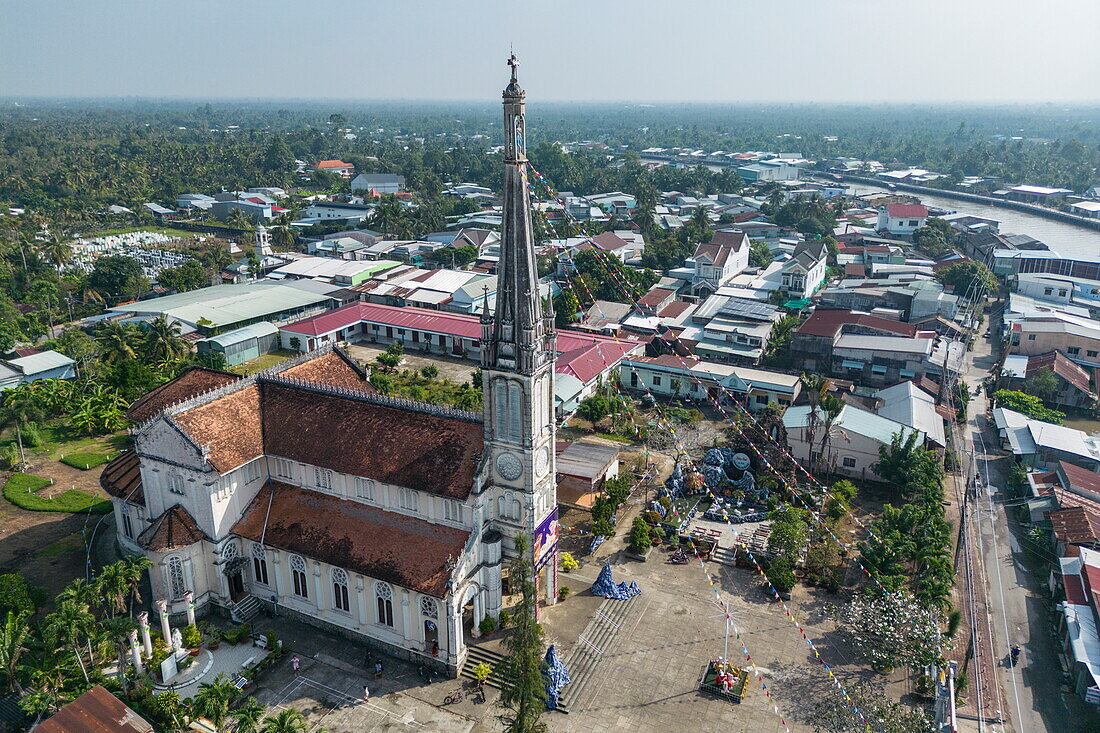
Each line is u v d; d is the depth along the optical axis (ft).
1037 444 366.02
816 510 326.44
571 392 426.10
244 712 194.18
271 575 267.18
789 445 373.40
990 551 307.99
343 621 258.57
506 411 239.71
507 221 226.17
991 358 528.63
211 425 264.11
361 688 236.22
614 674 241.35
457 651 238.48
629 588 280.31
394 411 265.75
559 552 302.86
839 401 336.70
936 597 250.98
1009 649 254.06
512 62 216.33
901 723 207.31
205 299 604.90
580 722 222.28
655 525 318.86
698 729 219.61
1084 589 256.32
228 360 523.70
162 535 254.06
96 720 193.57
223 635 254.27
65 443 405.39
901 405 404.57
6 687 221.46
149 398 312.09
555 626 261.24
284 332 560.20
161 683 233.96
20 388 438.81
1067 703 231.30
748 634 259.39
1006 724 223.10
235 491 266.98
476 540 245.04
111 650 236.02
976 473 370.12
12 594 250.57
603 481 341.41
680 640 256.52
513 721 198.08
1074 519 297.33
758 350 502.79
